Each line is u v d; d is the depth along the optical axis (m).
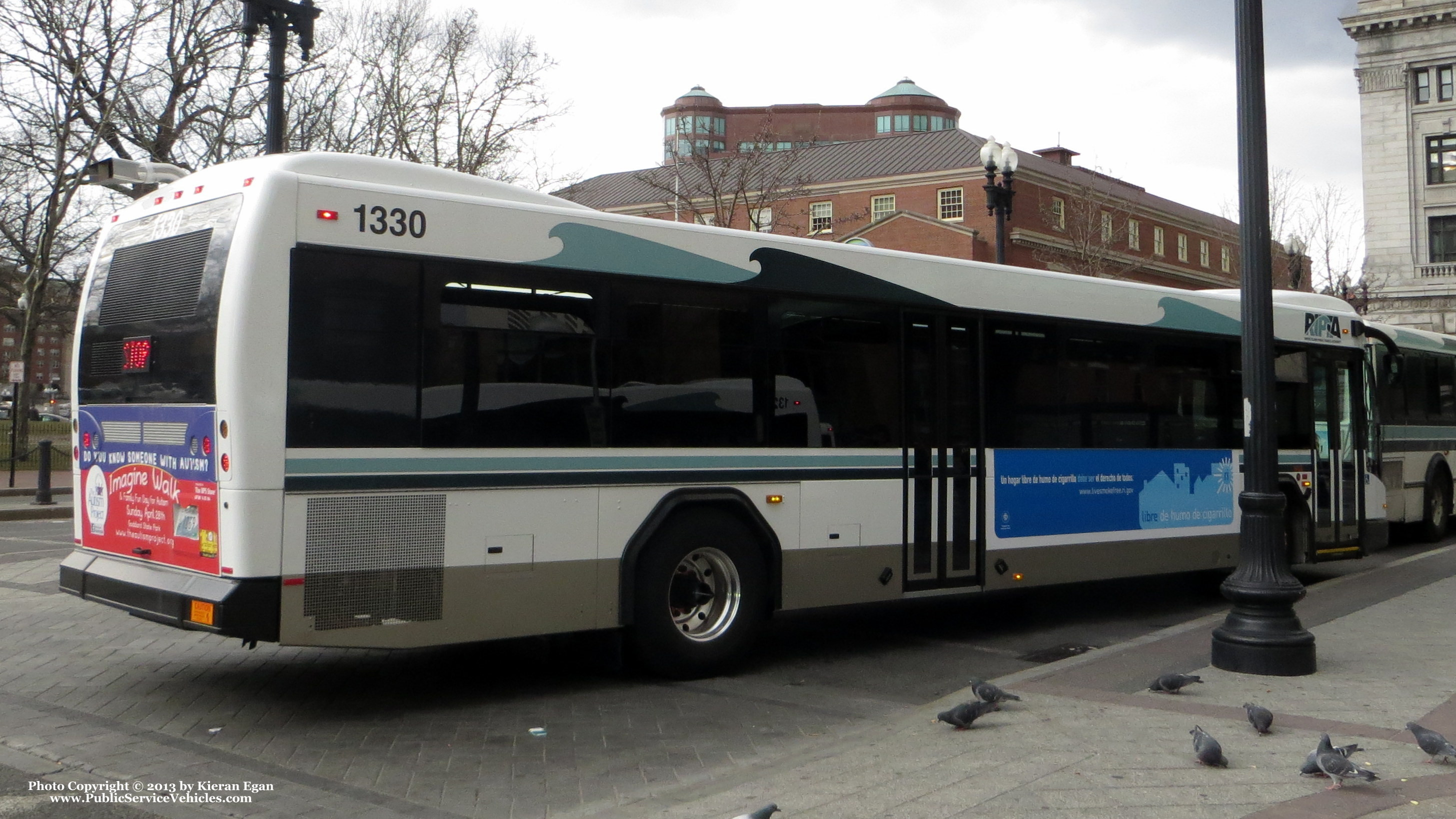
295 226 6.61
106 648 8.88
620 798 5.56
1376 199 59.44
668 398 8.02
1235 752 5.88
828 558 8.84
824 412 8.88
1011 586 10.04
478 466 7.14
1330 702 6.95
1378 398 14.46
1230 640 7.80
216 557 6.49
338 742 6.48
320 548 6.58
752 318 8.51
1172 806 5.03
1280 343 12.56
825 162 57.88
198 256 6.84
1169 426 11.49
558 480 7.47
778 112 106.12
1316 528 12.79
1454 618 9.91
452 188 7.58
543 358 7.46
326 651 8.98
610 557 7.71
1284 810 4.96
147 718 6.91
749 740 6.64
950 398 9.73
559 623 7.48
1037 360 10.38
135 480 7.24
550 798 5.56
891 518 9.24
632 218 7.96
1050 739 6.13
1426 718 6.55
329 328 6.67
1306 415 12.84
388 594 6.80
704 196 41.56
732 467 8.30
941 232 49.47
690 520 8.13
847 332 9.07
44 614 10.23
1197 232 63.41
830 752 6.04
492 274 7.29
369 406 6.77
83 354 7.85
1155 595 12.82
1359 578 12.55
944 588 9.58
